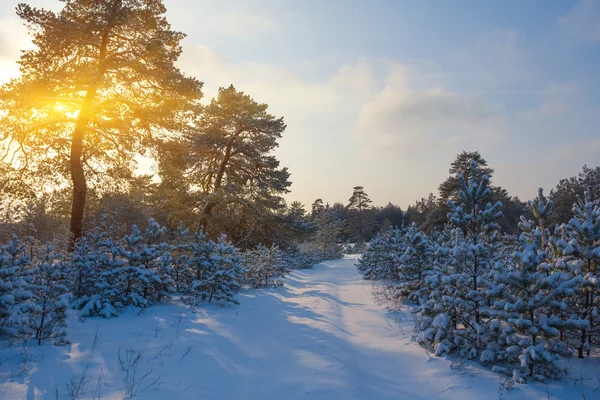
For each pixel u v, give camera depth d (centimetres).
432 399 534
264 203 2734
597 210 730
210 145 2519
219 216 2633
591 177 4412
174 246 1152
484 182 778
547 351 598
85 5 1700
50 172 1766
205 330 833
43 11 1572
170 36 1833
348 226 8475
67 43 1628
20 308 631
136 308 947
